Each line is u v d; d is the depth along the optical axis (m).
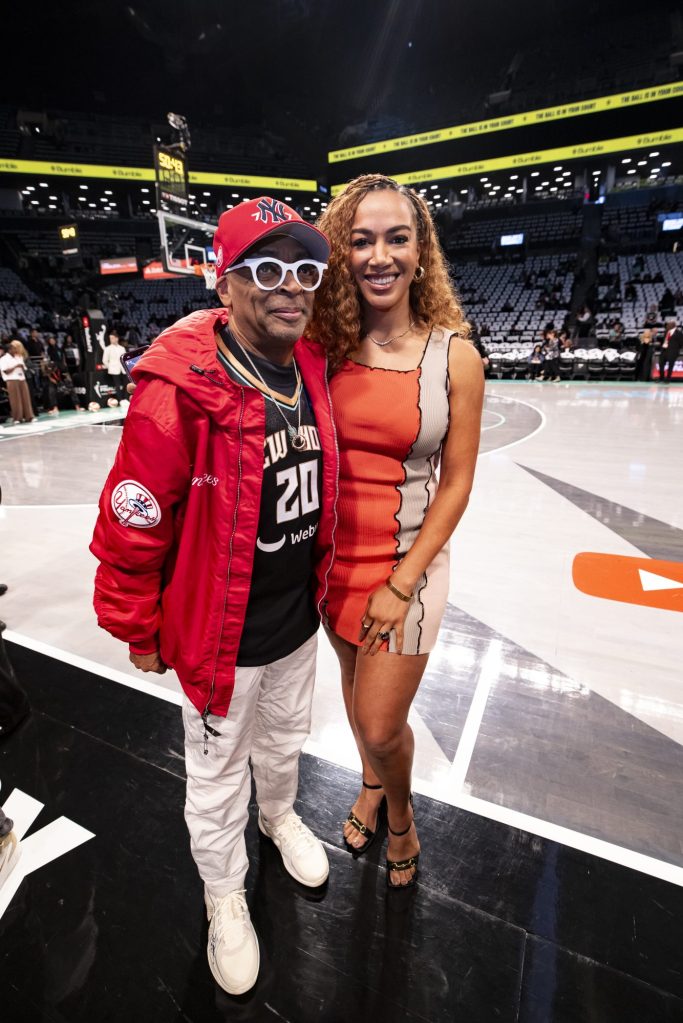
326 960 1.35
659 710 2.22
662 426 8.28
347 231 1.17
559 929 1.41
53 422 10.27
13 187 25.08
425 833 1.68
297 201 26.92
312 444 1.15
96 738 2.09
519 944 1.38
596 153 20.78
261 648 1.22
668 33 25.81
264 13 22.98
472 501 4.90
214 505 1.08
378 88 31.08
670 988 1.29
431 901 1.49
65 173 22.92
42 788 1.86
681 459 6.22
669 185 23.41
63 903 1.50
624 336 17.78
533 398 12.45
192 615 1.15
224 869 1.33
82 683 2.42
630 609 3.01
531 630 2.81
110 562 1.10
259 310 0.99
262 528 1.12
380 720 1.29
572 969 1.32
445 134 22.55
